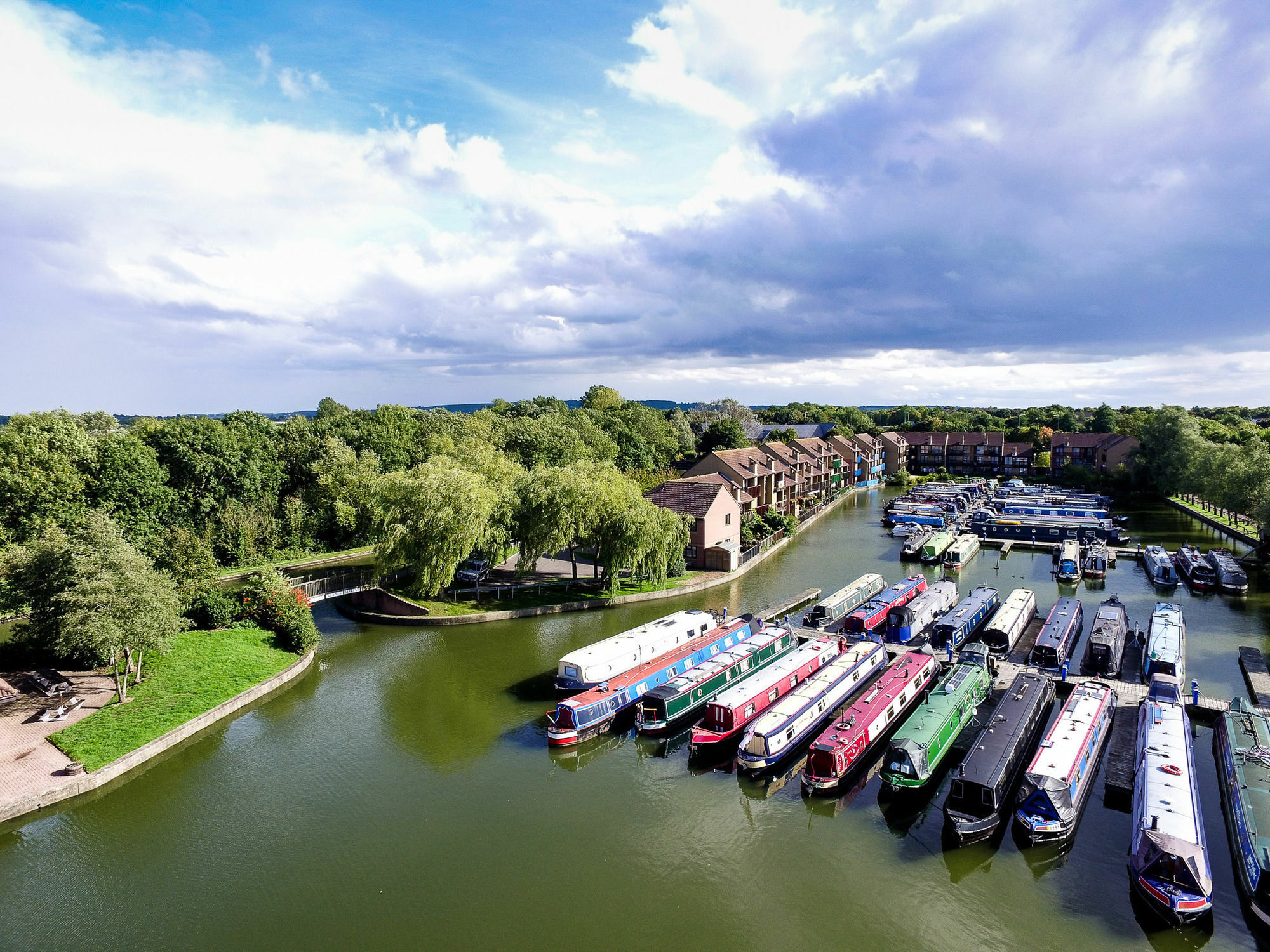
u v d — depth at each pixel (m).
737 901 26.42
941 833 29.97
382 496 63.44
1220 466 89.25
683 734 39.91
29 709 38.69
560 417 152.12
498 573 72.38
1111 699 38.06
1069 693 41.94
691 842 30.06
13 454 61.78
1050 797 28.47
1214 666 46.16
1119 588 68.38
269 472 87.94
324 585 63.75
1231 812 29.72
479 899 26.64
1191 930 24.33
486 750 37.97
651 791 34.09
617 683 41.16
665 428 166.88
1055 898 26.31
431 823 31.58
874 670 45.28
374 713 42.38
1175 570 74.12
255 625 51.53
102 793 33.88
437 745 38.53
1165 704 36.12
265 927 25.36
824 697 39.09
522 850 29.62
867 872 27.97
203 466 77.31
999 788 29.77
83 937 24.98
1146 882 25.05
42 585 39.53
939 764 33.72
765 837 30.33
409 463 103.94
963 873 27.78
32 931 25.25
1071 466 145.38
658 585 65.94
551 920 25.55
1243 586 64.25
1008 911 25.73
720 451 104.25
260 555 79.81
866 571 77.00
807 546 91.25
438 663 49.94
